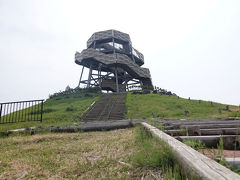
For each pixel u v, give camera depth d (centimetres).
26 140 448
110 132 559
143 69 5247
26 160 245
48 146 354
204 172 79
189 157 107
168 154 152
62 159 240
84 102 2662
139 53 6097
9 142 438
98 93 3750
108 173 164
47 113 1884
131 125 637
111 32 5156
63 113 1802
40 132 609
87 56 4475
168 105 2167
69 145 353
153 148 193
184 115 1580
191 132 293
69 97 3419
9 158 265
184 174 107
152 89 4166
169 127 368
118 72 5428
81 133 572
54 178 168
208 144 204
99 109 2023
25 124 1108
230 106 2183
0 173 192
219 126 327
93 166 195
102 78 5169
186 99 2709
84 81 4956
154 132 267
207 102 2448
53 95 3866
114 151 262
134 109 1952
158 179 137
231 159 118
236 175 71
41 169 200
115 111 1867
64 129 627
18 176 182
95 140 404
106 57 4575
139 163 176
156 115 1608
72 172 181
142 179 143
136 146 279
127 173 161
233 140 197
